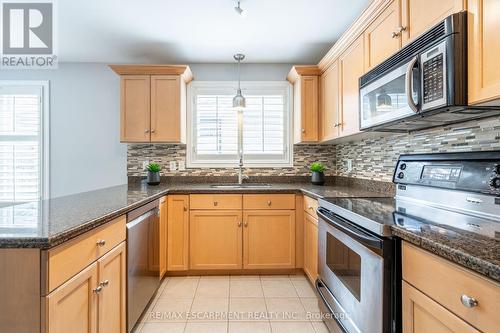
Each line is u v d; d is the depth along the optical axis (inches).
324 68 111.3
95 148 129.2
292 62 130.2
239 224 107.0
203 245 107.0
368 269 48.0
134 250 67.4
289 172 132.0
